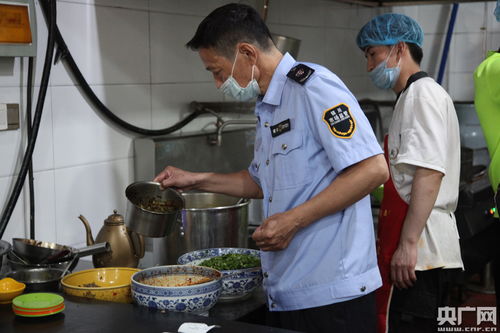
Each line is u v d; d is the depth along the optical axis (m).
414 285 2.16
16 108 1.96
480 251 3.38
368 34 2.23
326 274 1.63
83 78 2.15
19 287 1.61
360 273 1.64
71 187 2.17
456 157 2.17
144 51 2.42
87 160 2.22
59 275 1.79
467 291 4.07
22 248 1.78
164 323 1.46
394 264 2.11
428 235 2.13
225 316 1.71
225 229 2.10
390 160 2.17
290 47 2.77
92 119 2.22
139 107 2.42
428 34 4.61
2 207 1.95
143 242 1.98
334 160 1.56
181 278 1.76
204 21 1.68
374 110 4.21
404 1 3.70
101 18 2.23
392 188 2.16
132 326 1.43
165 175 2.00
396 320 2.23
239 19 1.64
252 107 3.09
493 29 4.51
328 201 1.57
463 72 4.63
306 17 3.44
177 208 1.97
